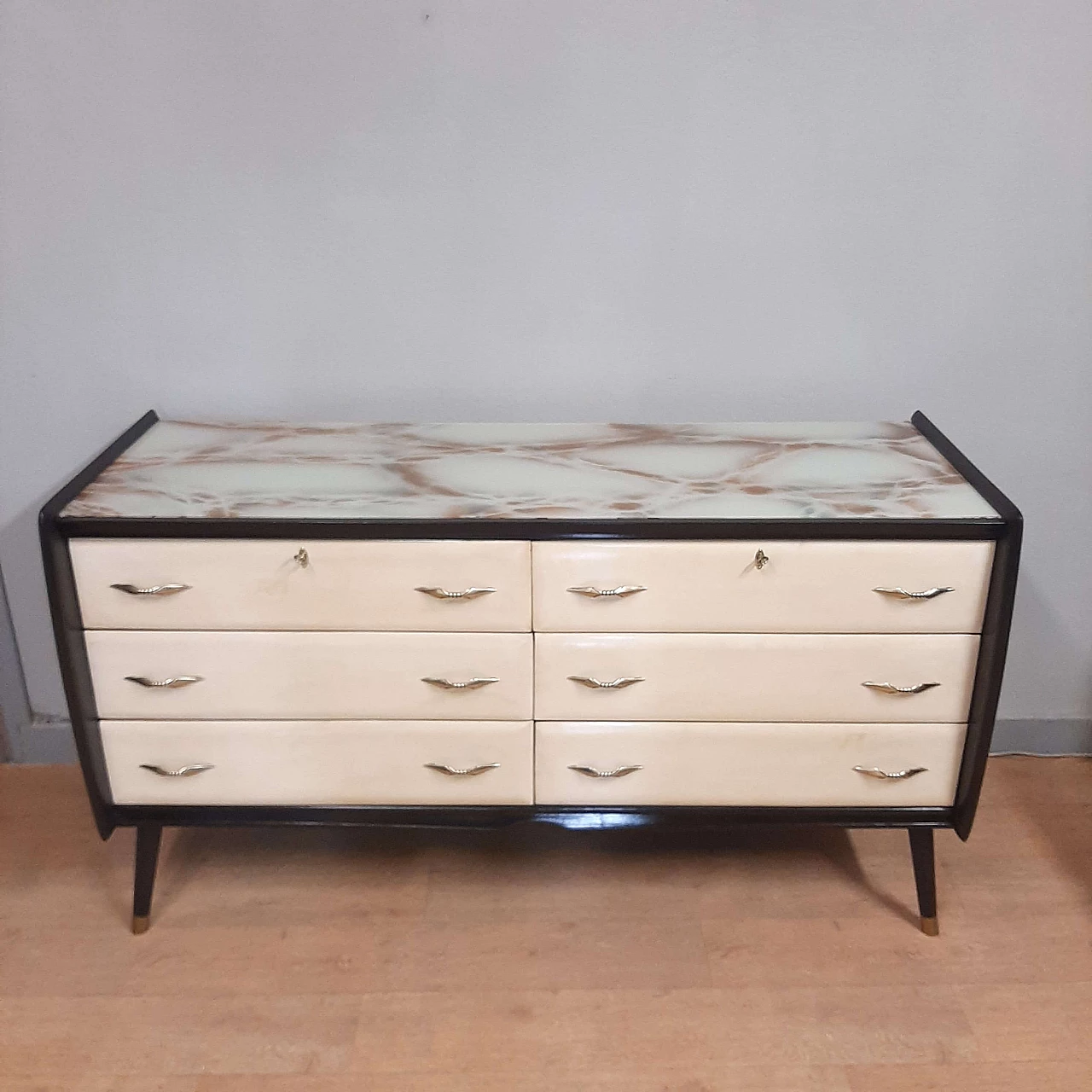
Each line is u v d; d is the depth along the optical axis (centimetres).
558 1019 151
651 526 141
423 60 166
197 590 146
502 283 180
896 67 167
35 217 174
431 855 185
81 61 165
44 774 210
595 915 171
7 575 200
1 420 188
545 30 164
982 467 194
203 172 172
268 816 162
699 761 157
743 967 160
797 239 177
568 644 149
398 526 141
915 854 164
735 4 163
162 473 159
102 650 150
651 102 169
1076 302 181
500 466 162
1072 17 163
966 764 155
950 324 183
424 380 187
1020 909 172
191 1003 154
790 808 161
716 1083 141
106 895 176
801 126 170
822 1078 141
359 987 156
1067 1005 153
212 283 180
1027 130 170
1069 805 198
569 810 162
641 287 180
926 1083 141
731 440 175
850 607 146
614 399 189
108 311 181
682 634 149
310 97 168
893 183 174
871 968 160
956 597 145
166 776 158
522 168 173
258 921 170
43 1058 145
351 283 180
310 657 150
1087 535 198
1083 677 210
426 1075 142
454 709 154
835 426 183
